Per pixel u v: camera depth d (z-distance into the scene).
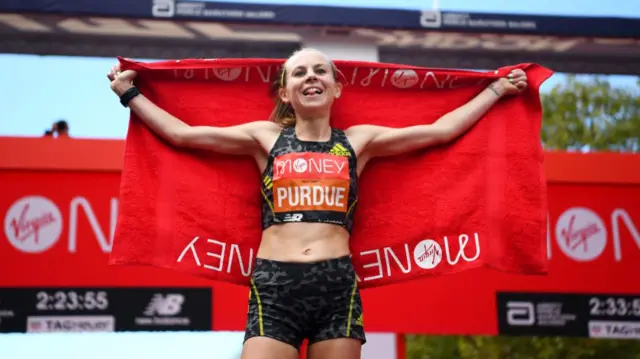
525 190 4.87
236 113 4.95
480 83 4.98
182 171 4.76
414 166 4.88
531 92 4.93
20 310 6.35
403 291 6.60
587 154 6.90
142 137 4.77
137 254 4.66
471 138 4.90
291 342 4.14
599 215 6.87
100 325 6.41
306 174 4.31
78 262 6.46
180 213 4.72
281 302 4.15
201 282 6.53
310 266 4.17
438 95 5.03
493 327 6.62
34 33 10.64
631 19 10.65
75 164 6.52
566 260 6.78
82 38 10.77
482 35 10.59
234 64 4.88
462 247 4.79
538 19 10.59
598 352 13.50
